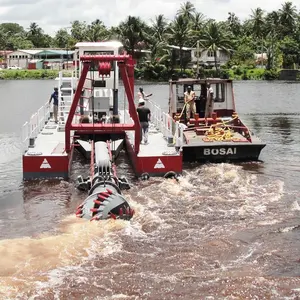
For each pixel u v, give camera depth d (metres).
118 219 11.56
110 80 21.38
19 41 184.38
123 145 20.16
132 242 10.43
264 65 116.38
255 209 12.58
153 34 105.56
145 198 13.62
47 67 141.00
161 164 16.00
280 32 128.12
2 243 10.27
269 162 18.59
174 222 11.66
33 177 15.88
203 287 8.50
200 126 20.52
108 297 8.20
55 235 10.85
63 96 22.31
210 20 113.56
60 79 22.91
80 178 14.73
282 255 9.77
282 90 71.19
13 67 141.62
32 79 120.00
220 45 102.75
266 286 8.50
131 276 8.92
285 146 22.72
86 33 133.75
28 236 10.87
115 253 9.88
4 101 51.38
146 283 8.66
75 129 15.91
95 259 9.59
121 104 36.84
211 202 13.20
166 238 10.66
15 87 81.12
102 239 10.57
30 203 13.52
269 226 11.34
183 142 18.47
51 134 19.80
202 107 22.23
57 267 9.23
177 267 9.27
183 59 101.69
